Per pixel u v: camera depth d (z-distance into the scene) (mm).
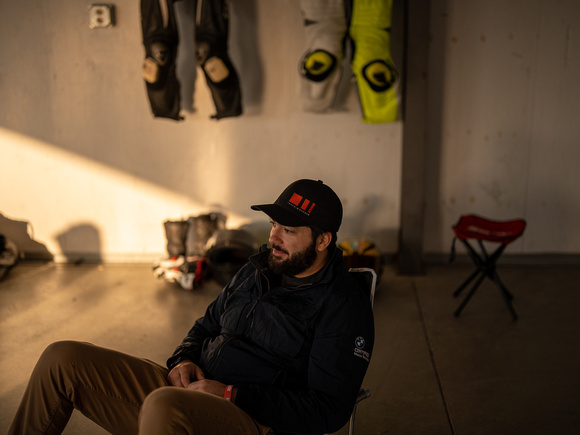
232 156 4883
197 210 4988
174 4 4492
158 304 4035
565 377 2895
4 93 4832
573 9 4578
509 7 4598
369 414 2588
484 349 3244
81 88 4809
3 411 2594
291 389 1650
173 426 1369
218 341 1773
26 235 5066
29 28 4715
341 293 1654
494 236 3594
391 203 4910
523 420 2510
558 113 4742
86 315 3822
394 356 3178
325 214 1639
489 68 4695
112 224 5031
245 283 1828
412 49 4387
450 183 4883
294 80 4734
